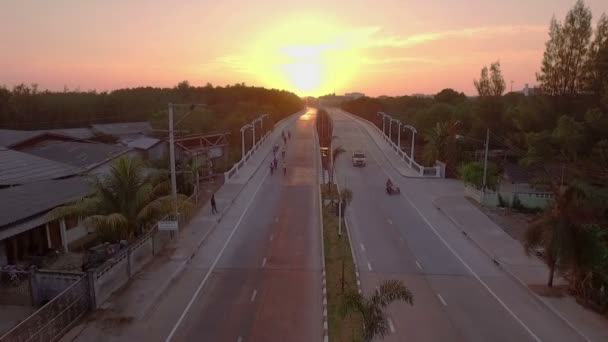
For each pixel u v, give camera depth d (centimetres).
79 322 1548
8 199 2158
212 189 3809
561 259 1758
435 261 2231
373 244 2478
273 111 11056
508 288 1914
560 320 1628
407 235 2648
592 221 1894
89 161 3403
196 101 10800
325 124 8756
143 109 8819
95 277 1641
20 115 6788
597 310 1669
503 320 1627
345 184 4125
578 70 4366
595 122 3591
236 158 5300
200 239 2470
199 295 1800
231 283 1920
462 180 4288
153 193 2330
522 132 4797
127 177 2022
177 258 2178
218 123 8006
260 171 4741
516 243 2458
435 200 3500
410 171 4728
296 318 1603
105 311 1630
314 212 3131
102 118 8050
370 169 4922
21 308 1603
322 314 1631
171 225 2212
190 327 1538
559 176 3497
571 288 1834
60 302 1466
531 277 1992
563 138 3716
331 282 1917
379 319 1263
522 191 3638
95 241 2442
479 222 2867
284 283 1920
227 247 2395
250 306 1700
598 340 1477
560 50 4456
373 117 11206
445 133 4800
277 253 2300
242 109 10262
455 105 9212
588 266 1734
